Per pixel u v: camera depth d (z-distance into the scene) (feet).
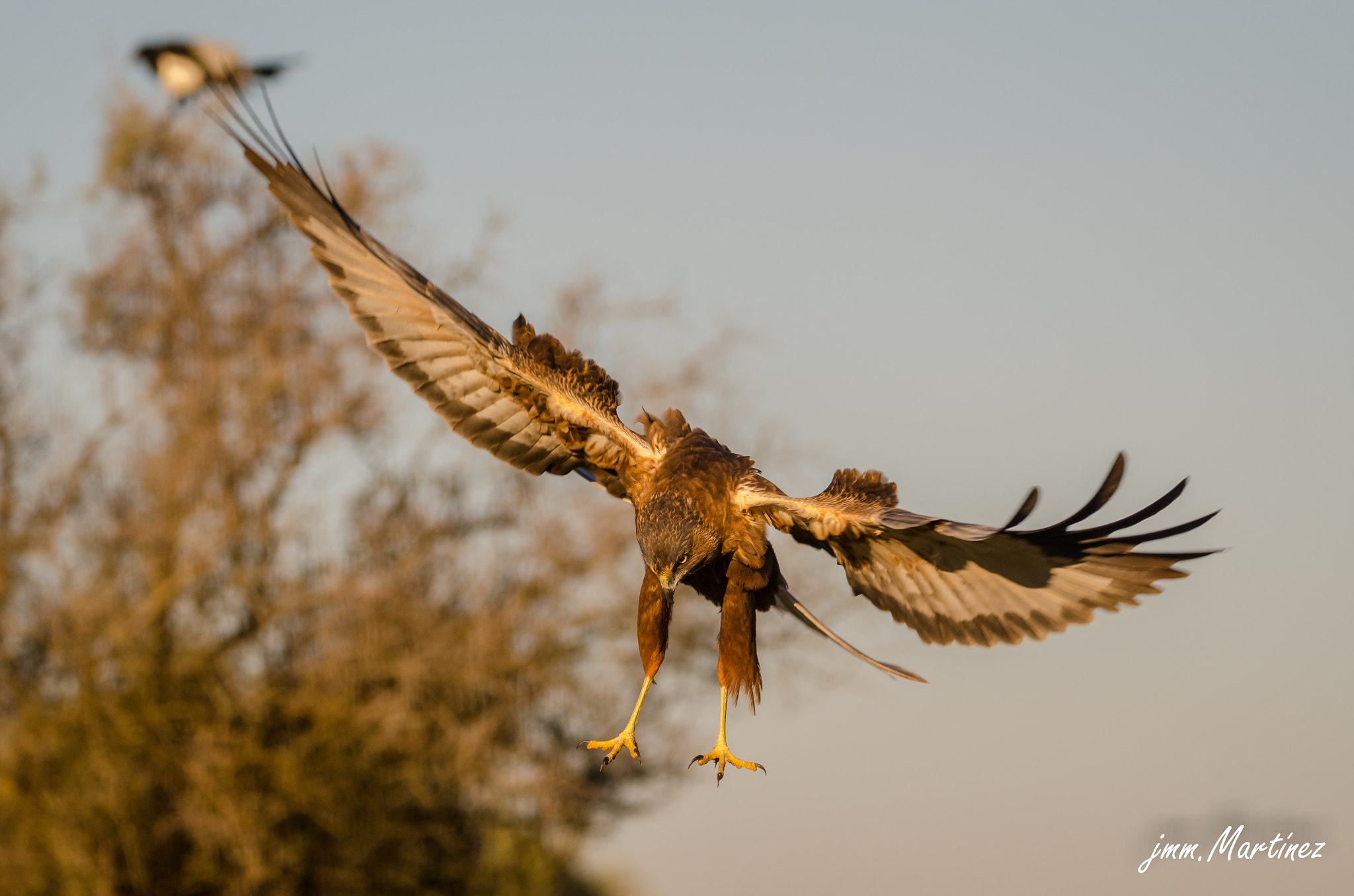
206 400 62.28
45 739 56.29
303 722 62.28
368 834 60.90
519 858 68.44
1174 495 16.42
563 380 21.25
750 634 19.83
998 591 18.80
